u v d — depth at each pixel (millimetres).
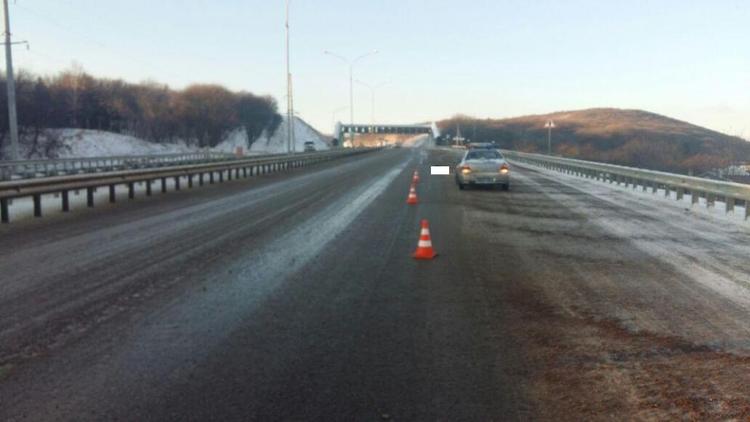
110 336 6445
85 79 116875
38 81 94312
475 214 17781
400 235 13641
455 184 30312
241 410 4703
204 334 6539
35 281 8906
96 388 5102
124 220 16047
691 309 7555
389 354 5953
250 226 14914
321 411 4688
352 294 8312
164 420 4531
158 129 129875
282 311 7457
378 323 6984
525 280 9203
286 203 20781
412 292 8438
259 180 34000
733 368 5527
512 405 4801
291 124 57188
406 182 31984
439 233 14031
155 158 60375
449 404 4816
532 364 5684
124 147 99812
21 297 7988
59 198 22500
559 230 14609
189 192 25656
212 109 137000
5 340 6297
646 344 6230
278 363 5703
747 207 16812
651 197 23516
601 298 8109
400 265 10305
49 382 5223
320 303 7836
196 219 16266
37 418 4555
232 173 40625
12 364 5633
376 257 11008
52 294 8156
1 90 78875
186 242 12469
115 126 121438
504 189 27172
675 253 11477
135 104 135125
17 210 18375
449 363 5715
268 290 8492
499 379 5324
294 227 14773
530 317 7230
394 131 179750
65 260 10500
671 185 22672
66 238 12953
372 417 4590
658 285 8852
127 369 5527
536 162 54969
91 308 7492
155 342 6270
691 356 5867
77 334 6500
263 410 4703
